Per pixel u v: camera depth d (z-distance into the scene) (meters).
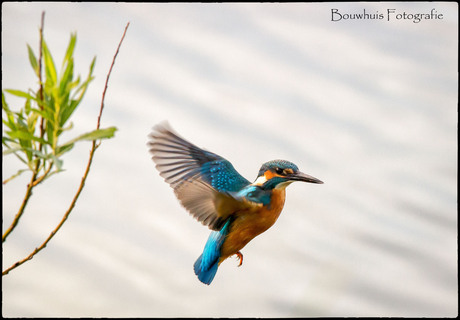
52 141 5.48
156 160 7.17
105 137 5.21
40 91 5.49
